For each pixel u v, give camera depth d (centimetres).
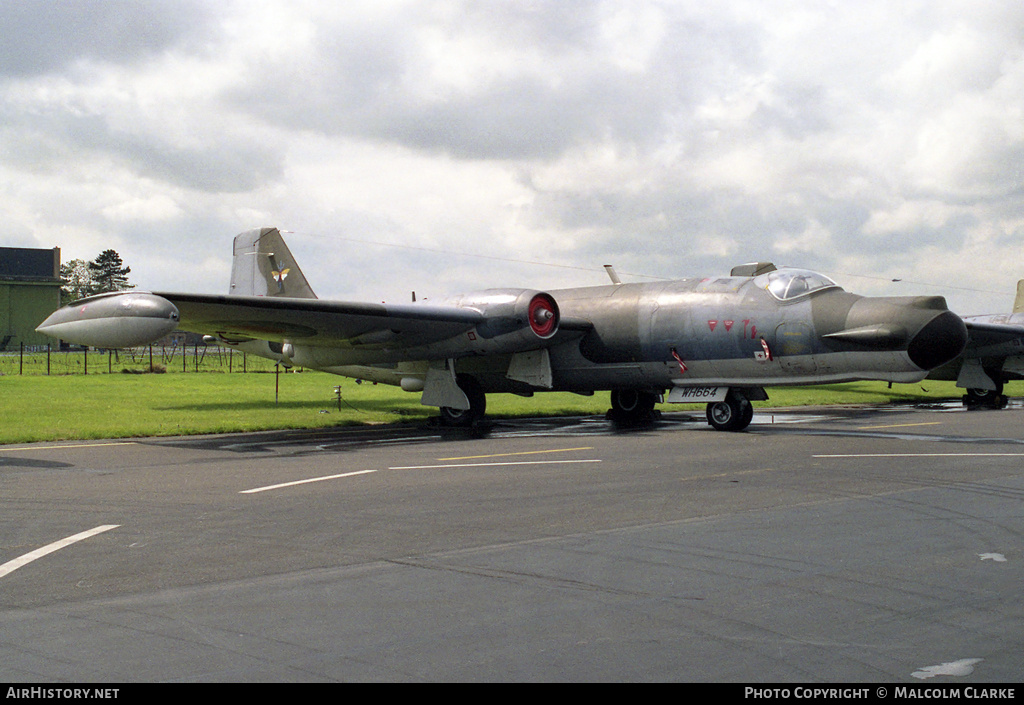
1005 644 484
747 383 1795
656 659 462
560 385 2102
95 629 511
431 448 1527
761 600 564
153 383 3497
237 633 504
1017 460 1296
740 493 992
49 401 2508
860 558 677
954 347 1581
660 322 1891
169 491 1022
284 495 989
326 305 1705
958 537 753
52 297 8744
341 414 2292
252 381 3841
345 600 567
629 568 647
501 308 1869
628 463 1275
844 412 2538
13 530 795
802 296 1717
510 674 442
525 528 796
